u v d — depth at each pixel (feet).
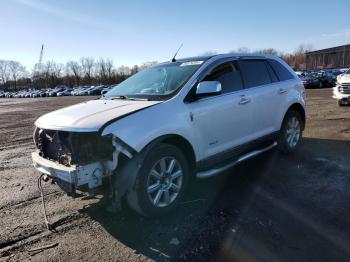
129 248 10.52
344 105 43.98
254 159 19.11
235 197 13.94
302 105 20.31
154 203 11.94
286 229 11.12
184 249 10.27
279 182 15.43
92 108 12.88
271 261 9.39
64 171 11.01
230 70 15.89
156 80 15.15
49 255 10.34
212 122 14.05
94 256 10.16
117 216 12.74
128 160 11.43
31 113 70.33
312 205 12.85
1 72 421.59
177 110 12.78
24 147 28.55
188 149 13.38
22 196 15.43
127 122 11.34
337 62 300.61
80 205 13.99
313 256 9.55
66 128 11.21
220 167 14.51
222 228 11.39
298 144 20.49
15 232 11.87
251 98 16.25
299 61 342.85
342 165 17.43
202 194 14.42
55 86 372.38
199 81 14.07
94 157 11.08
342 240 10.30
